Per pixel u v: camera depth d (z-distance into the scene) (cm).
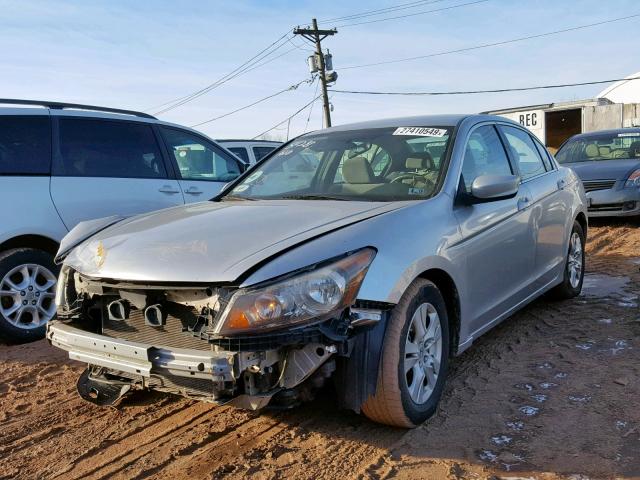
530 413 369
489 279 419
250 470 319
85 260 352
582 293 636
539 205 500
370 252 320
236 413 388
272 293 287
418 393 349
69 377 465
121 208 614
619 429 345
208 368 286
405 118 486
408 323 334
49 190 568
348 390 320
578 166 1130
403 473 309
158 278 305
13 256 541
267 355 289
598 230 1046
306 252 303
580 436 339
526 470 308
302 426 365
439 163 415
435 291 360
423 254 345
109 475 321
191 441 354
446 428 354
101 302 350
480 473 306
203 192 693
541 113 3141
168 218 390
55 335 352
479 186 393
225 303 291
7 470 330
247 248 312
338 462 322
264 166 496
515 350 477
